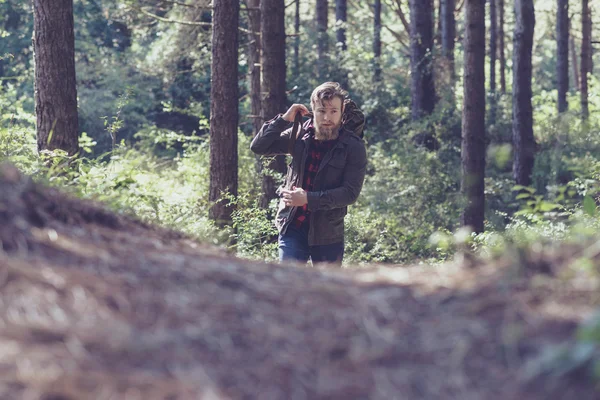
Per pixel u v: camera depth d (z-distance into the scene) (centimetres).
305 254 559
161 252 312
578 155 970
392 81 2512
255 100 1645
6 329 210
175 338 221
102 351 207
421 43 2109
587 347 204
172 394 191
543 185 1638
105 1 2314
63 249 278
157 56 2253
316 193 535
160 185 1175
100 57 2791
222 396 194
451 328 237
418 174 1441
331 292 273
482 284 271
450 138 1981
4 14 2780
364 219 1102
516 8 1752
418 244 1037
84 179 610
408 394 202
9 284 233
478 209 1284
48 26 784
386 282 291
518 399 198
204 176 1438
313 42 2361
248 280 281
